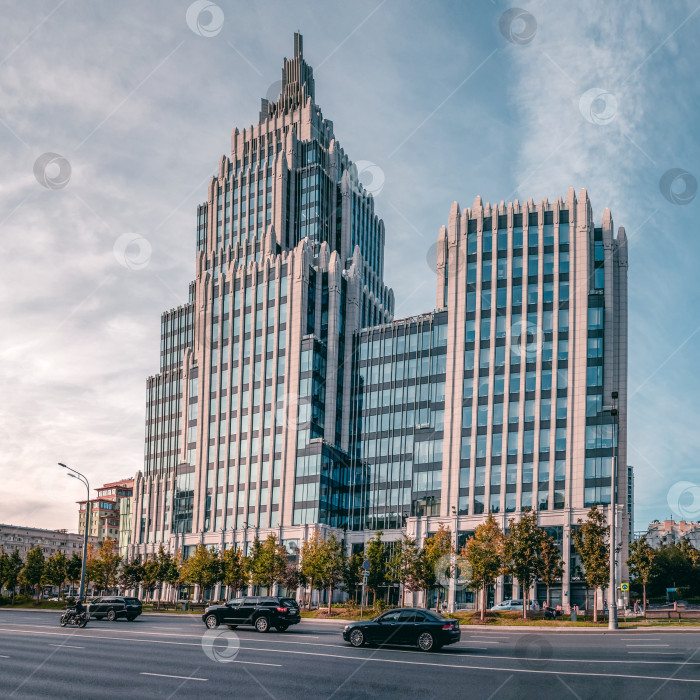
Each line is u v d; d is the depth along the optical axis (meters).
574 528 79.44
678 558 102.44
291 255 105.50
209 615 37.09
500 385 88.25
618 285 88.00
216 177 132.12
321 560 66.31
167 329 154.25
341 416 102.88
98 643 28.84
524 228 91.06
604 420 82.12
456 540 85.44
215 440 107.81
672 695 16.55
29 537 179.75
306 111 130.38
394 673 20.12
